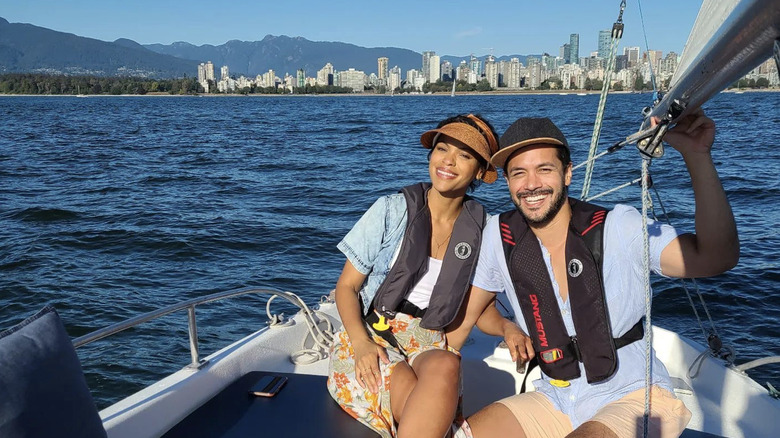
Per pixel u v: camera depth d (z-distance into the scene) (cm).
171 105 8969
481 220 254
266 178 1712
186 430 247
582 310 216
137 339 639
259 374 291
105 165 1988
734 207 1131
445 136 246
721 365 293
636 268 214
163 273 859
